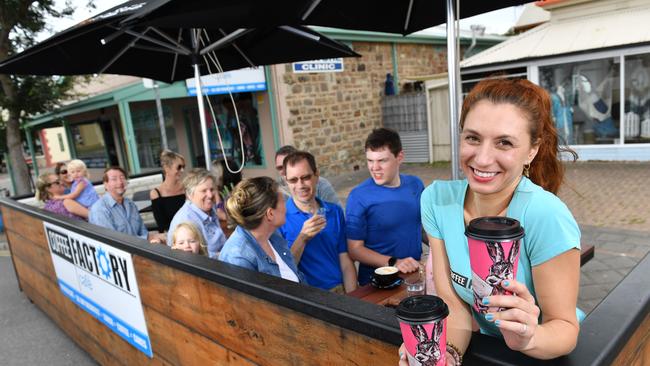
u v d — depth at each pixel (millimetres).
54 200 5152
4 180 23031
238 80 9516
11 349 4008
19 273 5074
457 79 2584
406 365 913
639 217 5832
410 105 12328
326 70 11086
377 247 2896
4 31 8883
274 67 10047
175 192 4500
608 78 9375
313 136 11008
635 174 8234
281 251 2379
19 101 9367
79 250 3264
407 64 13672
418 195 2922
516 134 958
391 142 2736
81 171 5344
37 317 4637
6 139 10266
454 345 1057
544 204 995
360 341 1297
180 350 2303
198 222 3338
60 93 9828
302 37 3971
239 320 1789
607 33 9328
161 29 3756
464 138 1036
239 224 2160
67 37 2791
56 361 3744
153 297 2420
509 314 743
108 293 2979
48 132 25469
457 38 2559
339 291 2805
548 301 970
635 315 1150
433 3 2922
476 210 1162
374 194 2834
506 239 723
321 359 1453
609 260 4633
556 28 10422
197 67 4109
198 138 12328
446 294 1245
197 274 1944
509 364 980
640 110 9195
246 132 10875
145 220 7738
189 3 1891
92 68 3822
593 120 9750
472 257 779
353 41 11789
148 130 13688
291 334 1546
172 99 12500
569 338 901
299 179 2648
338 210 2914
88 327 3535
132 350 2875
